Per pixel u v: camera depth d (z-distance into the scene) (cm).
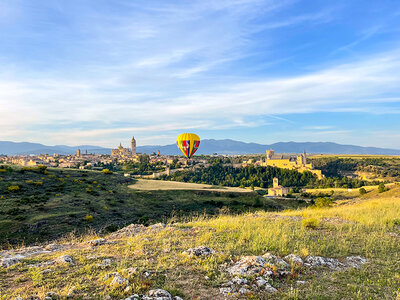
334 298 634
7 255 959
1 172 5972
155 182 8750
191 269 780
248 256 864
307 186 18812
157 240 1101
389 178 19525
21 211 3981
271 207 7225
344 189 14975
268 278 725
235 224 1426
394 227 1420
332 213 1962
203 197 7281
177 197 6856
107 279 682
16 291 619
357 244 1100
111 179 7806
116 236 1319
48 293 596
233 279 710
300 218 1725
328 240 1139
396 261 898
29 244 2992
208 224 1502
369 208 2098
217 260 852
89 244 1134
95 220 4200
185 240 1110
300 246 1026
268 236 1127
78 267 794
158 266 786
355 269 823
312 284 711
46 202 4616
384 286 708
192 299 607
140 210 5309
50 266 800
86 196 5538
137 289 625
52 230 3509
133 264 803
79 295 600
